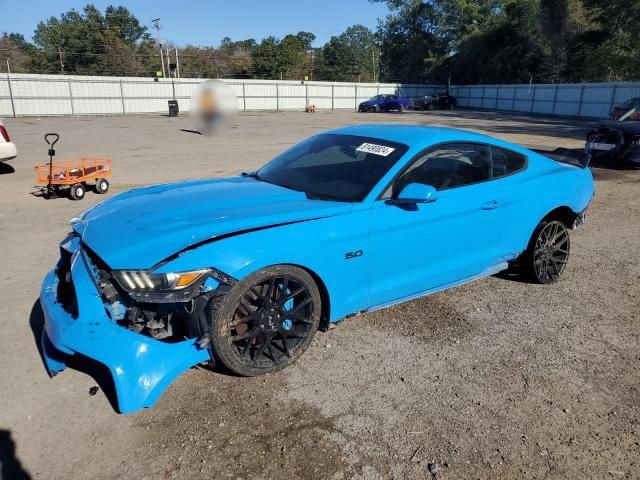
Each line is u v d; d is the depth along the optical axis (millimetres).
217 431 2660
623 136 11578
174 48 64250
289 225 3105
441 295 4508
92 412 2793
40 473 2359
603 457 2547
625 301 4473
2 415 2754
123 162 12742
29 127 25016
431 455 2527
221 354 2908
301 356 3416
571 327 3949
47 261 5254
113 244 2875
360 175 3648
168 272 2701
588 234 6613
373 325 3906
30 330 3719
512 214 4273
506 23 53969
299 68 70000
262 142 18047
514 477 2398
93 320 2744
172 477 2350
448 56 62469
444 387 3113
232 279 2848
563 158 5270
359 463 2461
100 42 64000
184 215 3104
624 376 3289
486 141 4246
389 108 44625
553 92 41188
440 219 3760
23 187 9453
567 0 46969
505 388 3119
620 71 43875
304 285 3178
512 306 4309
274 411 2834
